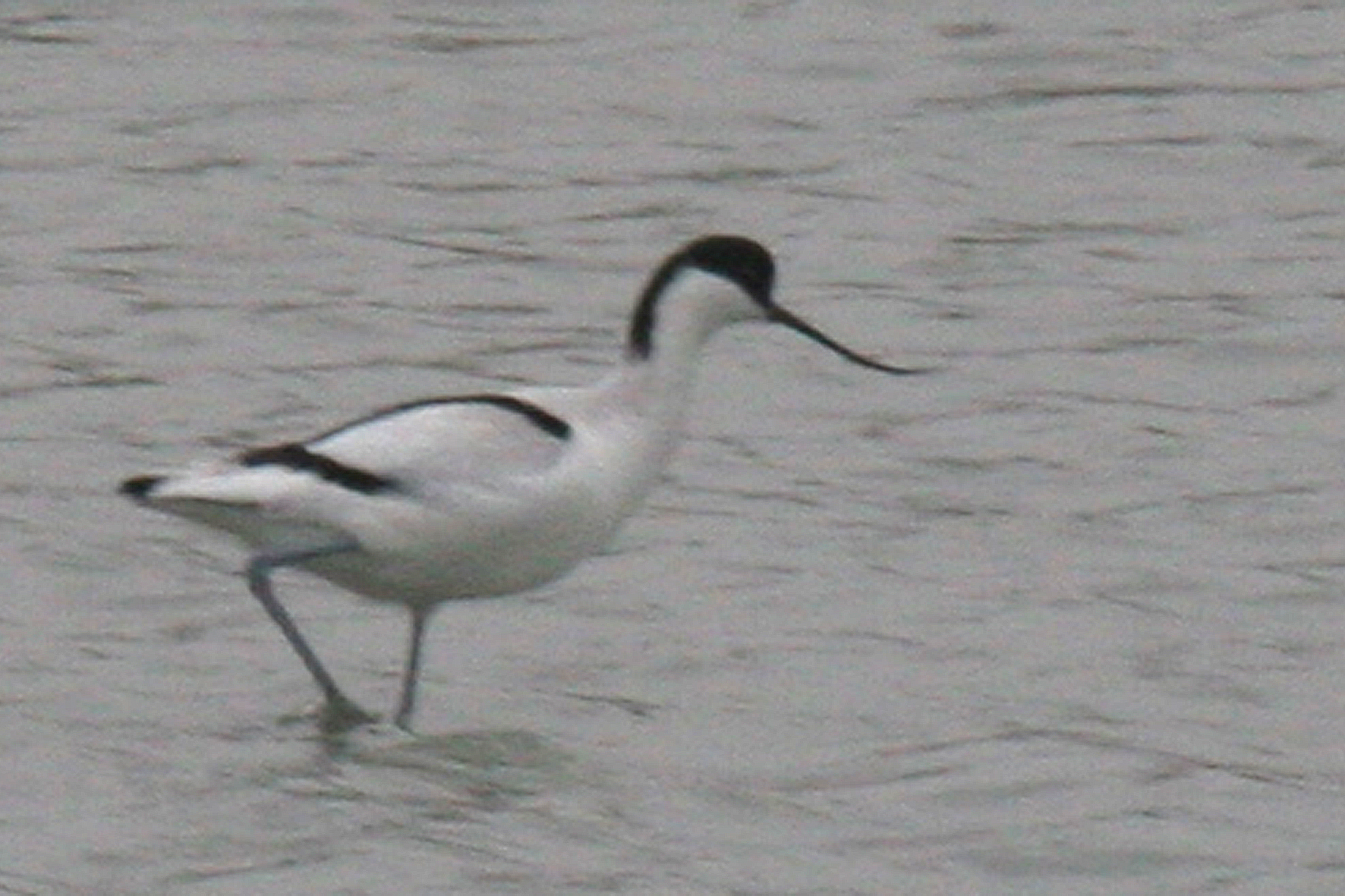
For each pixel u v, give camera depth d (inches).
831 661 589.9
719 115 920.3
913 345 769.6
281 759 534.3
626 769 536.4
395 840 501.7
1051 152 894.4
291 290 793.6
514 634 600.1
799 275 813.2
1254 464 698.2
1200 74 945.5
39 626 595.2
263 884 485.1
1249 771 541.6
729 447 708.0
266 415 718.5
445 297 793.6
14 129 900.0
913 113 922.7
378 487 529.0
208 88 935.0
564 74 951.0
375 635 596.4
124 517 650.8
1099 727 560.1
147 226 834.8
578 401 548.1
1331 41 970.7
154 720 550.6
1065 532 660.1
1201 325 776.9
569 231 837.2
